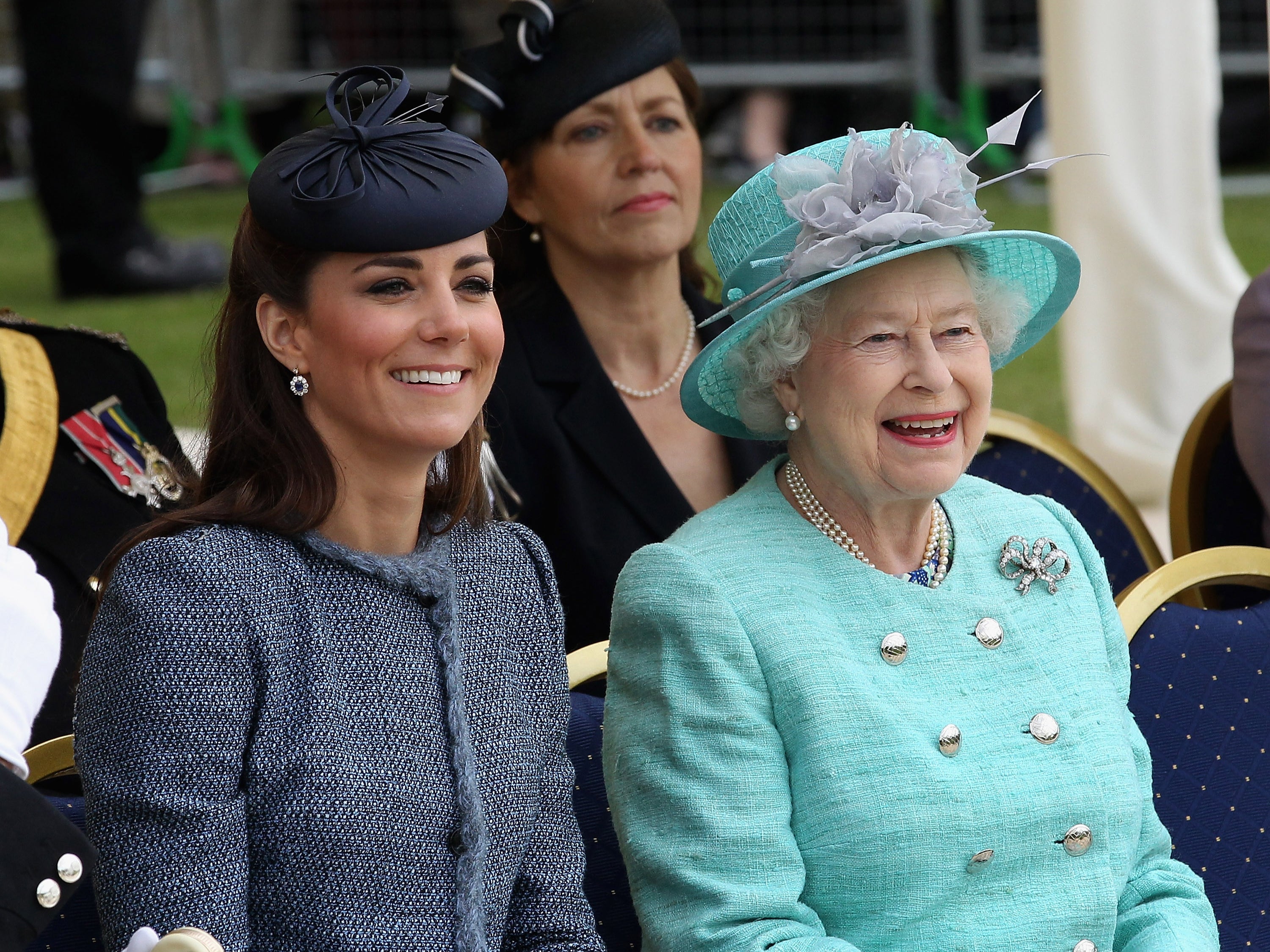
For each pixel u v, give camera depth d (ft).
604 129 47.73
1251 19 168.55
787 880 30.58
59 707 36.19
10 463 37.04
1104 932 32.09
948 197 31.91
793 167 32.40
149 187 177.68
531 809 29.68
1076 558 35.19
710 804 30.86
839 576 33.12
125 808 25.61
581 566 45.55
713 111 176.24
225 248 139.85
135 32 128.77
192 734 25.80
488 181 27.99
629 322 48.98
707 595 31.94
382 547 28.94
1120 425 72.23
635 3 48.03
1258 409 46.16
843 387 32.35
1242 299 47.24
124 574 26.66
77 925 29.07
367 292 27.22
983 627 33.09
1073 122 71.05
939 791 30.96
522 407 46.06
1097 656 33.96
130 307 127.24
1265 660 39.11
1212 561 39.83
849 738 31.14
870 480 32.71
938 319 32.27
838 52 169.58
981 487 36.14
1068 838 31.71
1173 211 71.20
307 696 26.89
